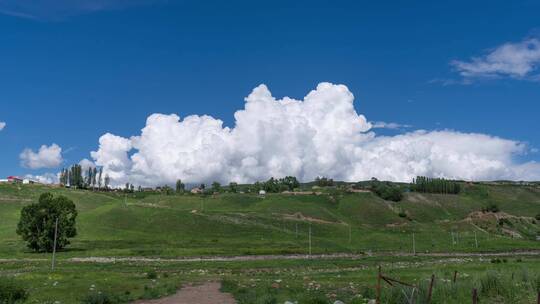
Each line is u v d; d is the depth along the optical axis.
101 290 42.69
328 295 38.47
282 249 139.88
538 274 36.16
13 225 181.12
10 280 37.34
